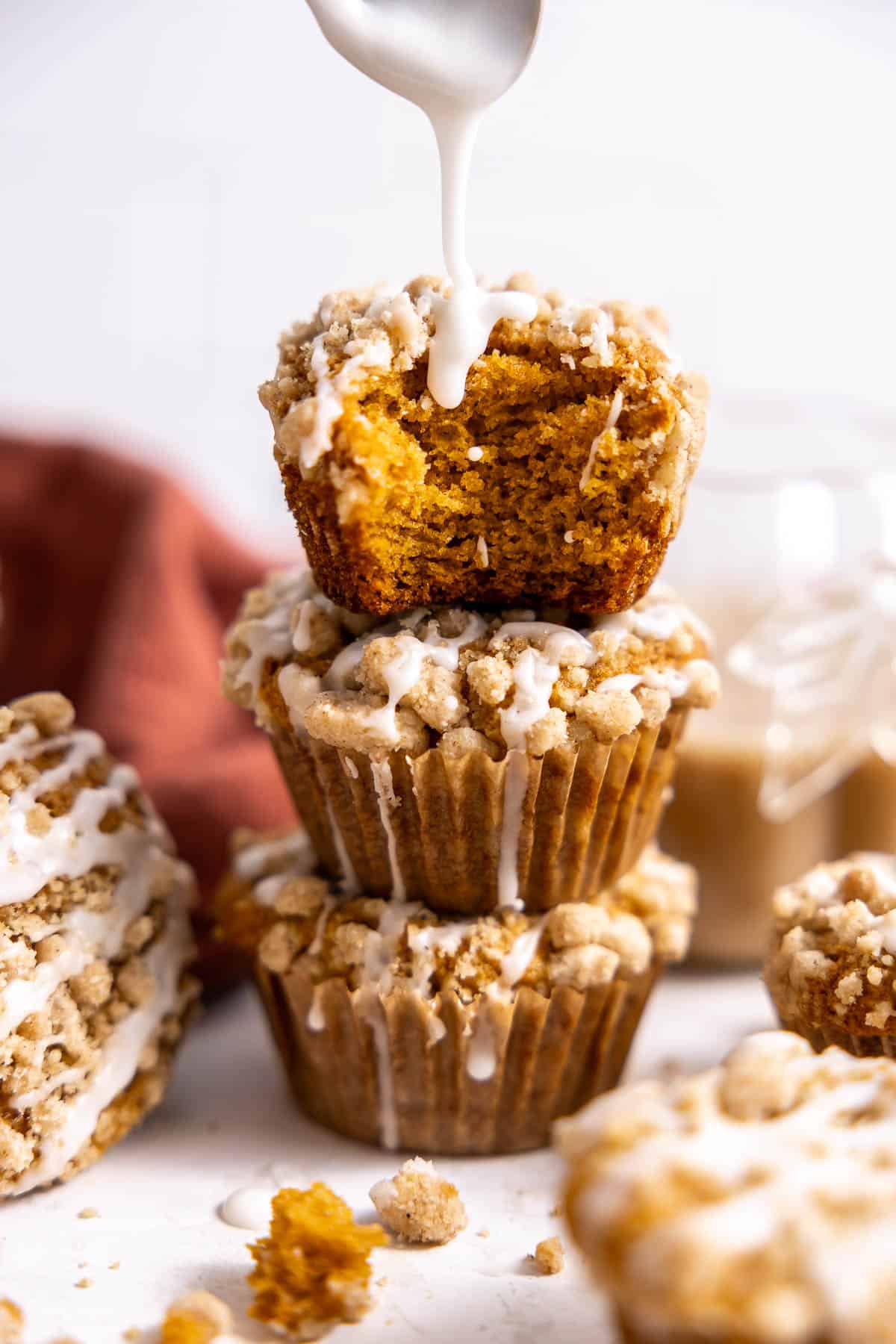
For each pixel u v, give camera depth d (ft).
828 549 1.39
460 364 1.06
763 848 1.36
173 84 2.08
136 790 1.21
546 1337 0.99
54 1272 1.04
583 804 1.11
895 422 1.50
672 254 1.94
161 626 1.66
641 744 1.11
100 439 2.06
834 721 1.36
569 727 1.09
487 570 1.10
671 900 1.20
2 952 1.09
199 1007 1.23
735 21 1.86
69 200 2.16
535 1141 1.17
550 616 1.13
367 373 1.06
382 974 1.12
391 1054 1.13
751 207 1.90
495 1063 1.12
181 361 2.23
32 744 1.15
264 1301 1.00
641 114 1.90
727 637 1.37
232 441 2.27
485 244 1.98
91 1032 1.12
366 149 2.06
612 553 1.08
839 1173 0.88
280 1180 1.13
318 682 1.11
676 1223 0.84
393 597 1.09
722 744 1.36
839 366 1.93
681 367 1.09
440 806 1.10
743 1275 0.83
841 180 1.89
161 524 1.72
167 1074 1.18
